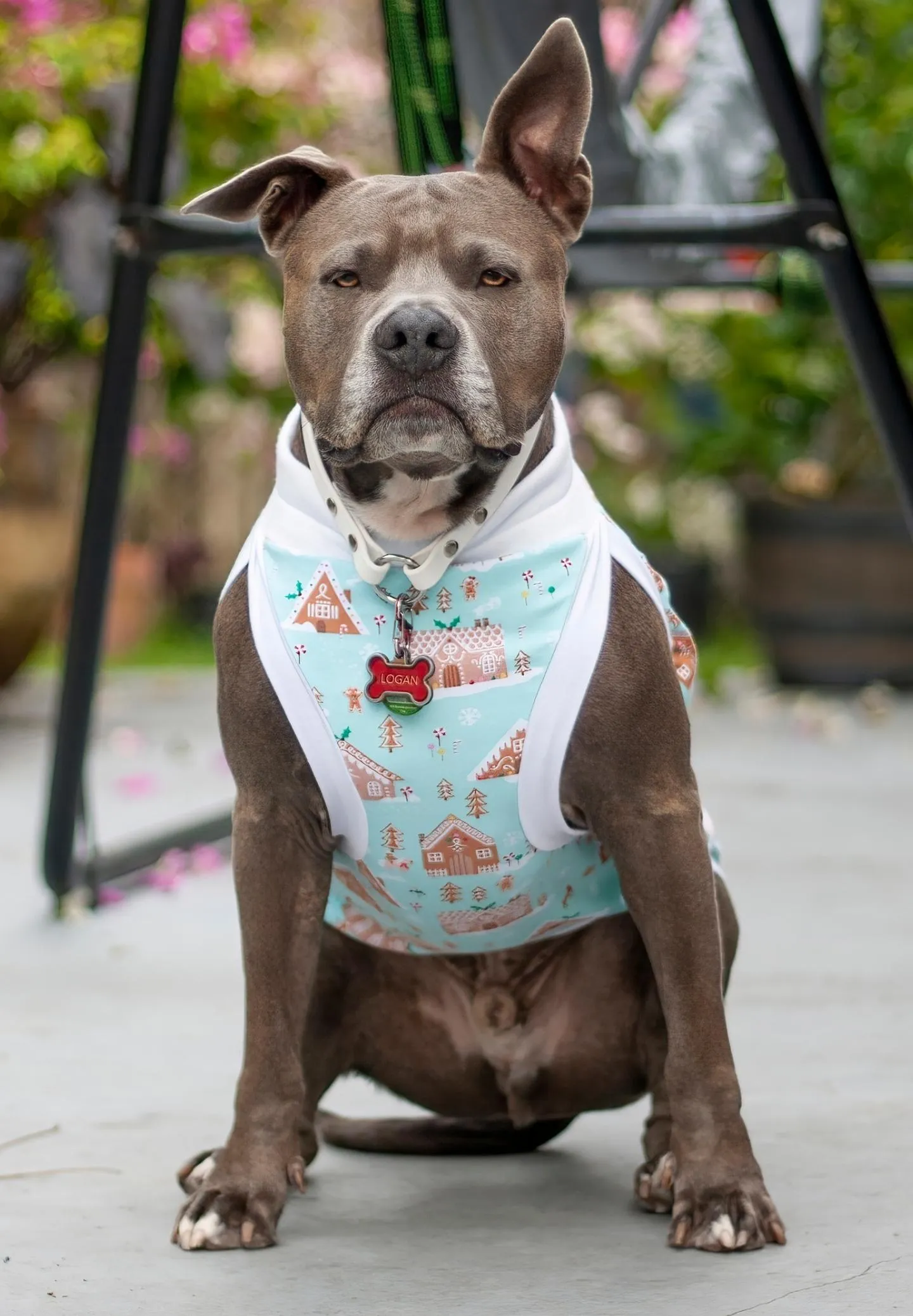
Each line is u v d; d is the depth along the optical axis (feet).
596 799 9.40
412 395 9.01
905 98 32.50
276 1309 8.39
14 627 29.04
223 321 28.04
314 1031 10.41
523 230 9.70
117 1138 11.00
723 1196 9.07
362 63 30.99
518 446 9.37
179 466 42.27
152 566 44.24
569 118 10.03
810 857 19.58
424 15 13.60
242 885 9.60
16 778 25.17
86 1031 13.25
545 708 9.19
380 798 9.37
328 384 9.43
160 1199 10.00
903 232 33.94
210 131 29.17
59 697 16.37
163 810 22.61
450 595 9.30
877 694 32.55
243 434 43.04
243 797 9.65
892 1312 8.14
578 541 9.46
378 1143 11.13
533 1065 10.48
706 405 41.11
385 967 10.53
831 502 33.68
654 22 18.58
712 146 18.35
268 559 9.61
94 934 16.35
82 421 30.91
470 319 9.22
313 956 9.75
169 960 15.42
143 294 15.58
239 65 28.50
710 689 33.53
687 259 17.76
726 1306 8.28
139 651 42.29
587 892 10.02
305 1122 10.37
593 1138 11.44
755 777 25.08
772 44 13.58
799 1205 9.66
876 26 32.50
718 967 9.30
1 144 26.81
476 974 10.43
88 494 15.98
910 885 18.17
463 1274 8.84
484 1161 10.96
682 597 39.29
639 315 34.99
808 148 13.83
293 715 9.32
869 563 33.55
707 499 43.52
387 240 9.43
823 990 14.21
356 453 9.19
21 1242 9.32
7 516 28.32
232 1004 14.03
